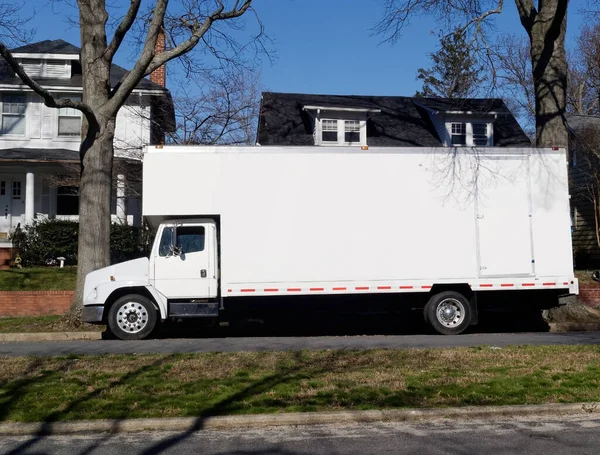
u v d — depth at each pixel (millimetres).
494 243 13297
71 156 23781
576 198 27094
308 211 12938
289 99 28125
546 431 6426
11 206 25516
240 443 6078
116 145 23750
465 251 13227
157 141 26000
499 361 9203
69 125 25422
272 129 26266
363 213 13062
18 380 8055
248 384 7820
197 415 6645
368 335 13477
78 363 9141
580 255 26000
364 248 13039
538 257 13352
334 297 13273
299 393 7441
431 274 13141
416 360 9312
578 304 15094
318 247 12930
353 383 7875
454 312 13344
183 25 15117
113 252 21266
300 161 12977
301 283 12852
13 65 11719
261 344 11570
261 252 12797
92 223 13570
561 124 14914
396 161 13203
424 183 13234
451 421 6777
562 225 13461
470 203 13297
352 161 13102
